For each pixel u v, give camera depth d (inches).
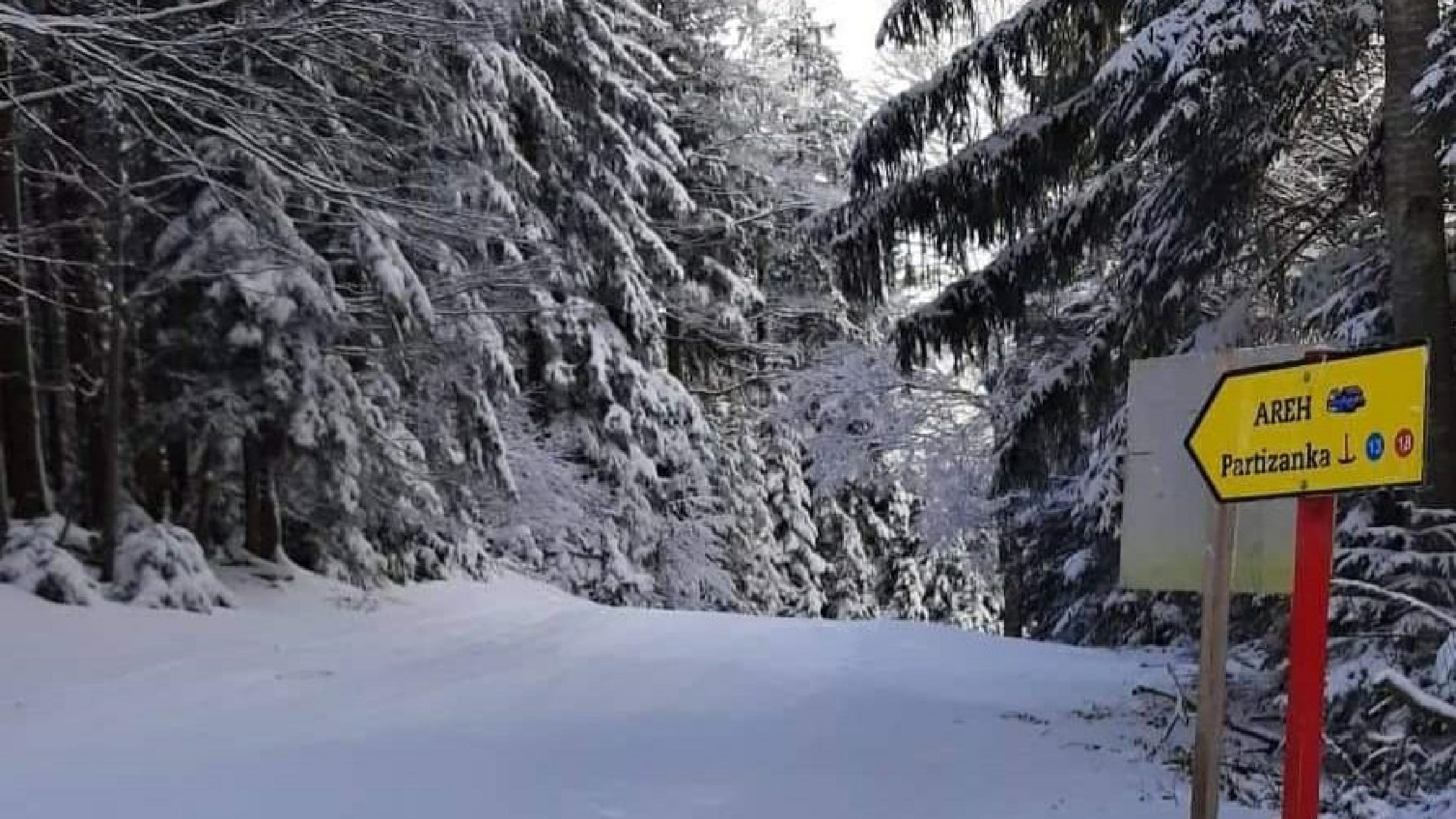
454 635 543.8
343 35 450.9
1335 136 410.3
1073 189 435.8
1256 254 378.6
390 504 644.7
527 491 919.0
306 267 540.4
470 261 723.4
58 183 513.7
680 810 252.8
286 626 515.8
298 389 552.7
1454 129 270.8
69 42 364.2
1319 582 141.6
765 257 1219.2
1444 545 276.8
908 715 374.0
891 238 421.1
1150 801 266.1
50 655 401.7
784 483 1277.1
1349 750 266.5
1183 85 307.3
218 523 616.1
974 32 433.4
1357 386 136.3
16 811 240.2
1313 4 296.2
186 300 547.5
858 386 794.8
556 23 909.8
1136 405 178.4
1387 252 337.1
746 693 408.2
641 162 1017.5
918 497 869.2
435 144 581.6
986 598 1435.8
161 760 286.8
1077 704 406.9
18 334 510.3
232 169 489.4
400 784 267.4
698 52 1190.3
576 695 395.5
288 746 305.0
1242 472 150.2
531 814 246.2
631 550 989.2
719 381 1262.3
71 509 536.4
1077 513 565.6
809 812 254.8
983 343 422.3
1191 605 542.3
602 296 994.1
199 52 427.8
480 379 714.8
